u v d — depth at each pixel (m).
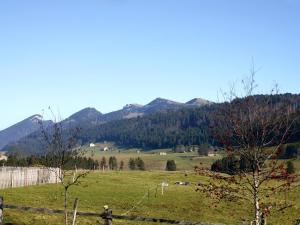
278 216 37.78
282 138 15.89
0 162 82.31
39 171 62.44
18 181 57.72
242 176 16.52
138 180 80.88
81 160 107.88
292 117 15.93
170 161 190.50
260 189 16.86
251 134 16.23
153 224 31.86
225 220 37.38
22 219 26.69
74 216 20.14
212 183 17.34
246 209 42.22
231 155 16.50
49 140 26.66
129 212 38.62
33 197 42.59
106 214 19.06
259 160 16.20
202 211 41.78
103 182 69.75
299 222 18.45
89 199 44.78
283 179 15.93
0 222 20.62
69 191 51.12
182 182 73.19
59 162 26.83
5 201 37.53
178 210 42.06
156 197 51.25
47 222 26.94
